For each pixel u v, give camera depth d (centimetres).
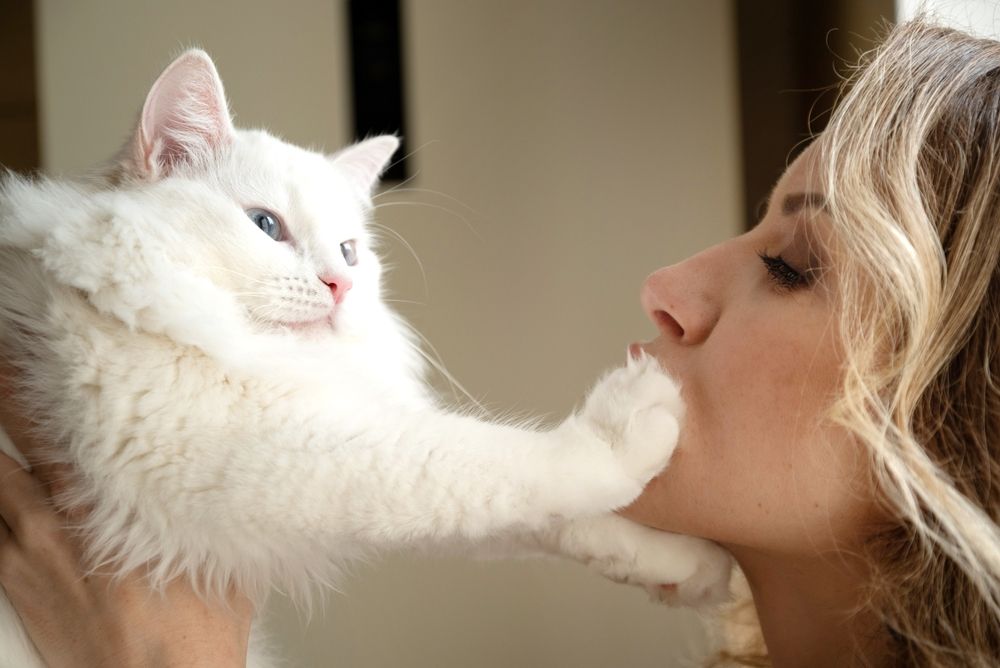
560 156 208
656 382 91
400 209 209
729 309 90
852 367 74
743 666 112
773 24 199
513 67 208
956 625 72
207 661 91
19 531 94
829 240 82
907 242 77
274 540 92
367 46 207
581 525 97
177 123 121
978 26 111
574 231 209
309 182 125
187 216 110
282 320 113
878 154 82
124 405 92
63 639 92
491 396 210
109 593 92
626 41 206
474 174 209
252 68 208
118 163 119
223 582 98
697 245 206
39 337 100
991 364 76
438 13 208
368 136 195
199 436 90
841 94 110
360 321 122
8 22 210
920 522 70
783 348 82
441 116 209
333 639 203
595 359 209
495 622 205
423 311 210
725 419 84
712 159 205
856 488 78
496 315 210
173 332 94
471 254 210
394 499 86
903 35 91
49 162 205
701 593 97
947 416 77
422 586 205
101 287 96
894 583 76
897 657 78
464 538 91
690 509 87
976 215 78
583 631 204
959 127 82
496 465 86
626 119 207
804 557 84
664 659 202
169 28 206
